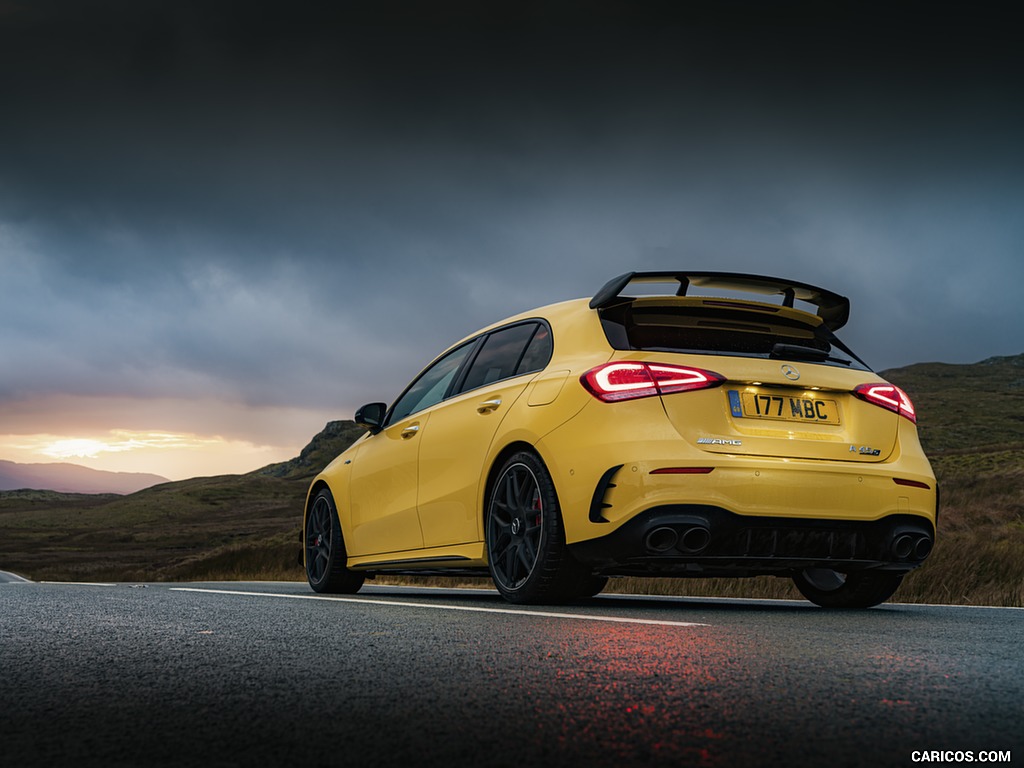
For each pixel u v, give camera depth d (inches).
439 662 92.7
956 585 285.9
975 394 6501.0
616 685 78.5
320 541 259.8
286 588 292.5
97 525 5925.2
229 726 64.1
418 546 212.5
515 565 180.5
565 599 176.9
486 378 203.8
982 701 71.4
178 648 105.5
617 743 57.7
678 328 174.4
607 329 174.1
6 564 2952.8
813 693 74.6
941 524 816.3
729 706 69.2
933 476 176.1
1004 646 107.4
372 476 234.2
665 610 165.8
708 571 174.6
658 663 91.1
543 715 66.4
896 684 78.8
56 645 108.9
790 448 163.8
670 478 156.8
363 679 82.9
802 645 105.8
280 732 62.0
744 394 165.8
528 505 179.0
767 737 59.2
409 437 221.6
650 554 157.3
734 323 178.4
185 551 3523.6
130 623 134.8
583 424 165.6
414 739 59.4
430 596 223.6
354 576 252.5
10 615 148.9
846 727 62.1
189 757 55.7
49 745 59.0
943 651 101.4
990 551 314.5
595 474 161.8
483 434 190.9
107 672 88.4
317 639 113.0
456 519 197.9
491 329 215.8
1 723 65.6
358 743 58.6
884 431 173.3
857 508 164.7
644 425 160.4
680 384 162.6
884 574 182.1
